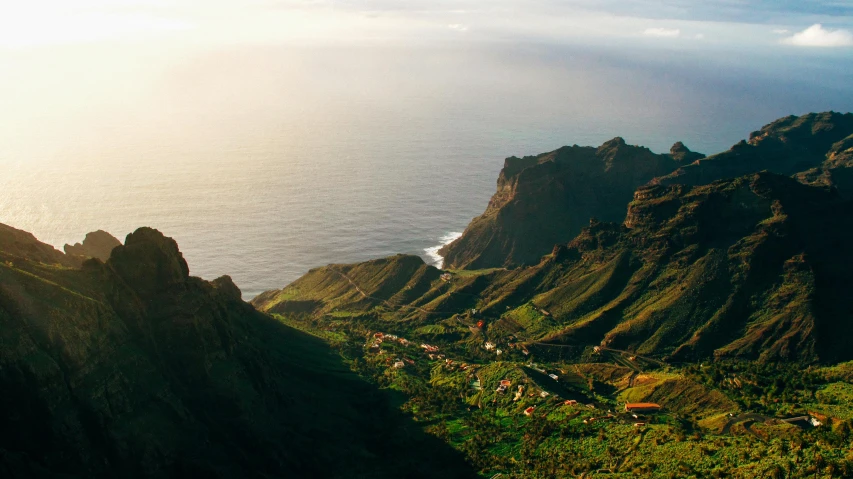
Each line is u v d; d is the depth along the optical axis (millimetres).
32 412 178875
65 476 176875
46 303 193625
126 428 194125
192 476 198125
